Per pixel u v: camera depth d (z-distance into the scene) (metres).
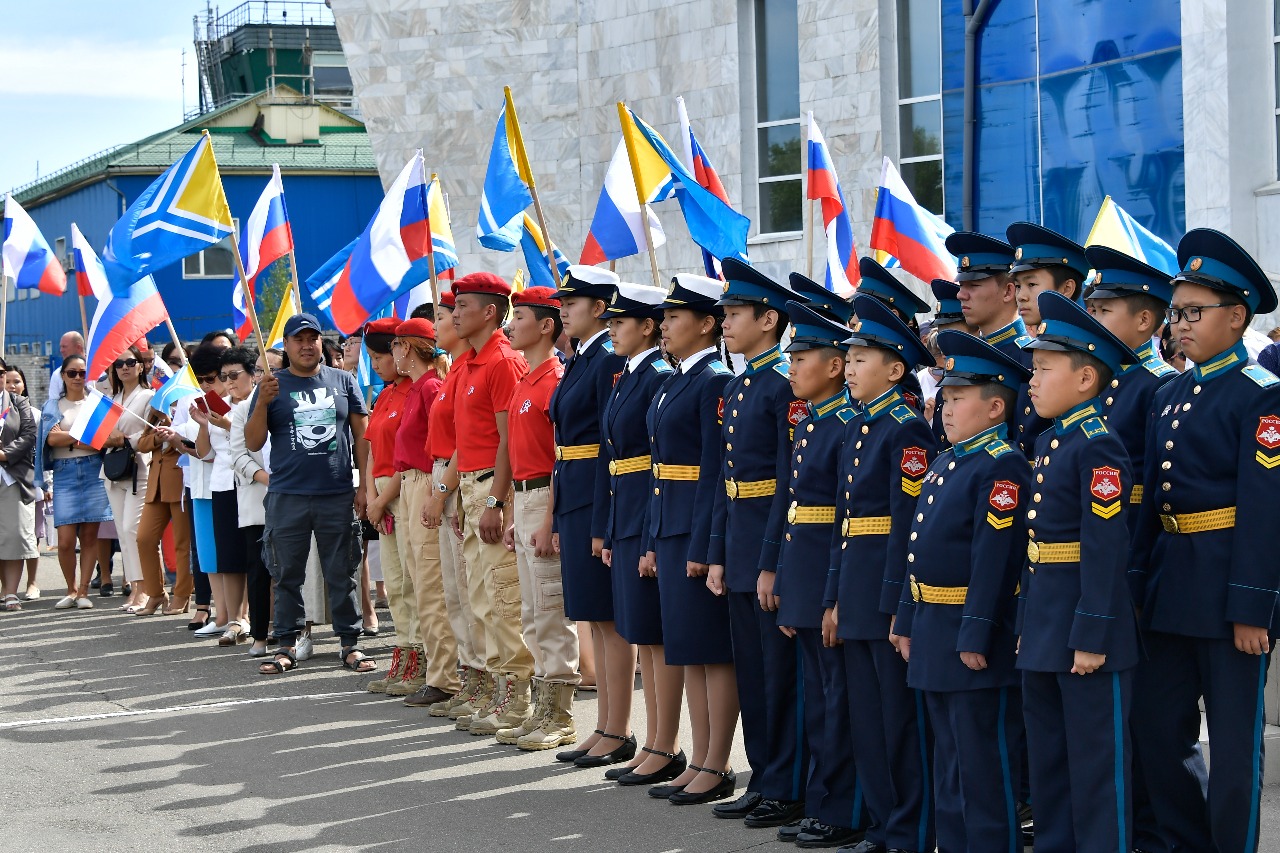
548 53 19.95
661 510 6.45
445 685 8.65
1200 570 4.94
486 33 20.09
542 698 7.52
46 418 13.05
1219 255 4.95
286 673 9.78
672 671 6.74
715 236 8.67
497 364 7.75
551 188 19.92
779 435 5.96
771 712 6.05
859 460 5.53
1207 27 13.38
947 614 5.12
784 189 17.81
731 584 6.09
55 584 15.02
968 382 5.12
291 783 6.94
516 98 20.03
